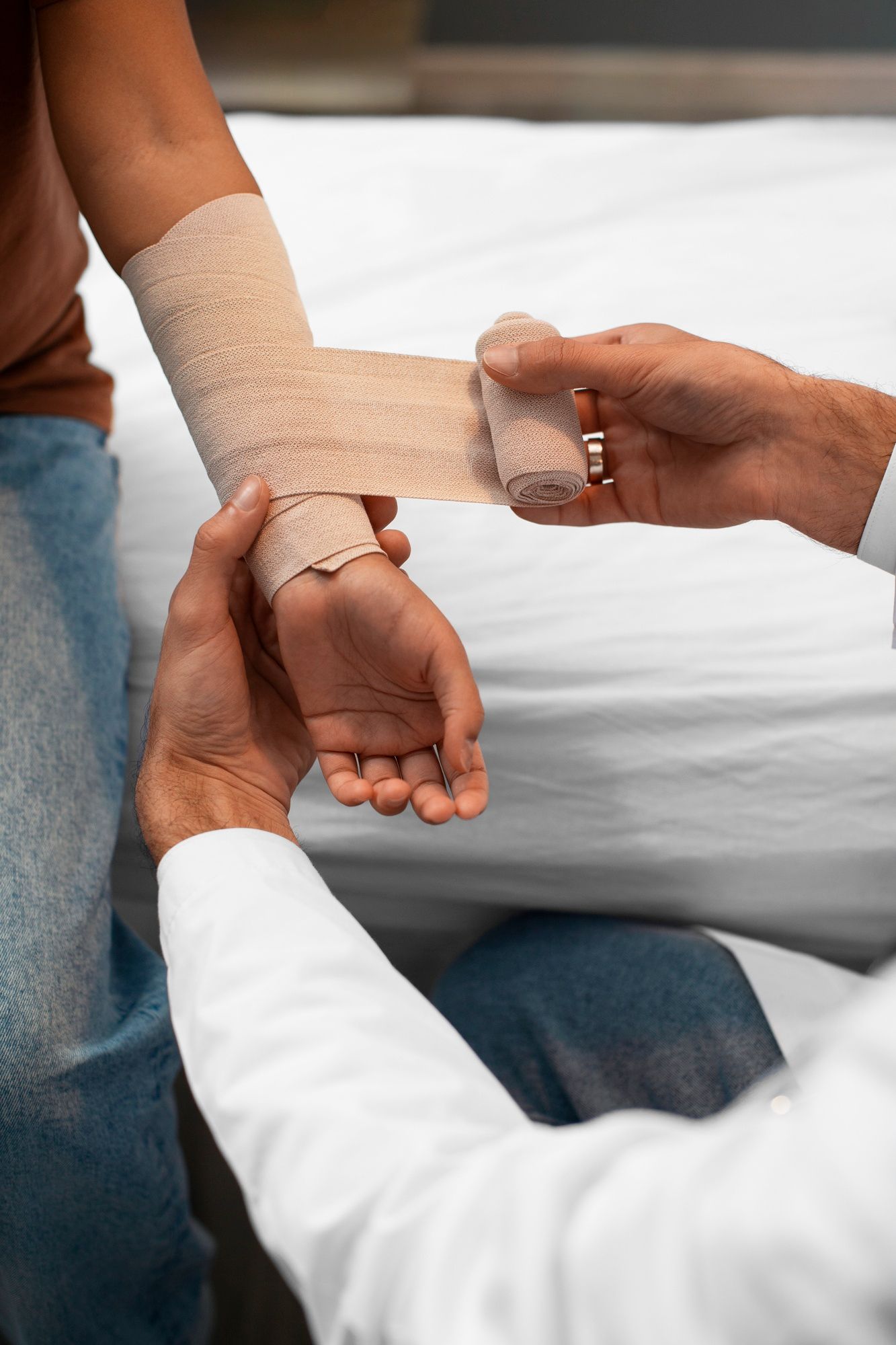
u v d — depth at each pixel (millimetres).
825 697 875
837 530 795
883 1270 249
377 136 1356
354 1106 446
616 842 890
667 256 1180
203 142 767
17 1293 830
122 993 855
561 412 736
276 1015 487
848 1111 262
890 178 1258
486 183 1285
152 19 780
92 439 997
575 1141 354
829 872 876
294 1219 431
